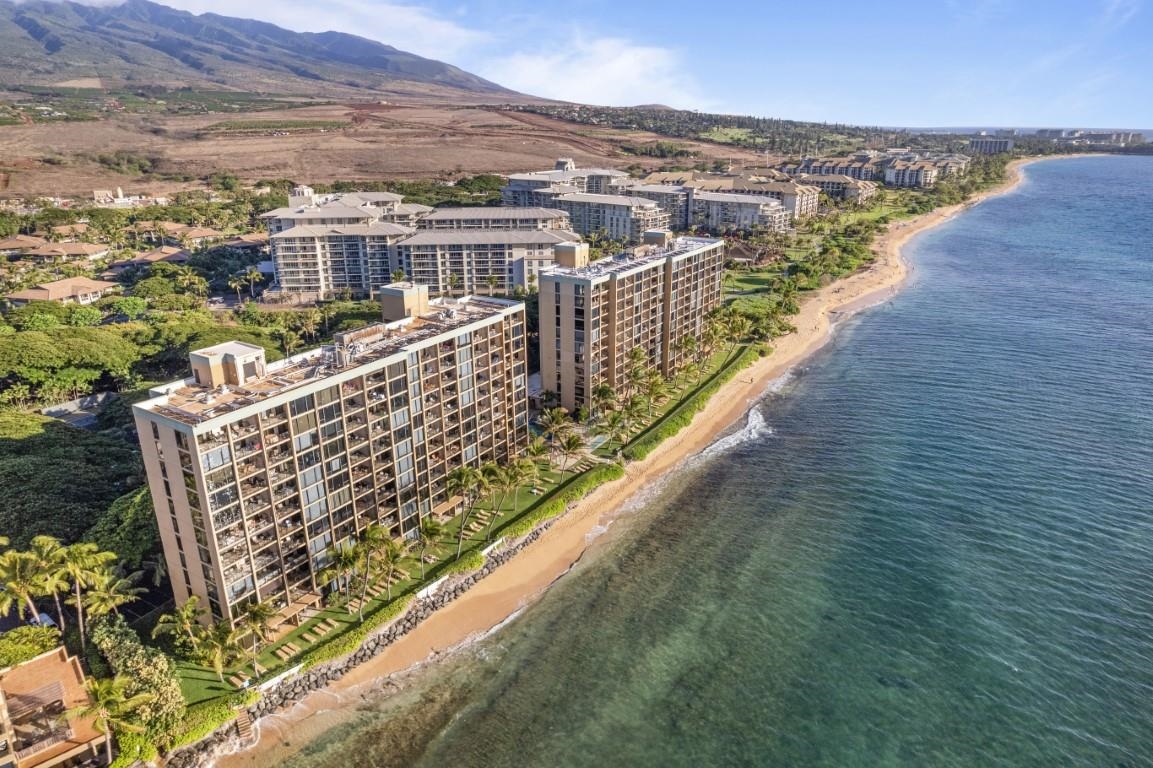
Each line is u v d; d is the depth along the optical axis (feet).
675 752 250.37
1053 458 431.84
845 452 456.04
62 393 523.29
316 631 295.48
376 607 309.22
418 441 346.13
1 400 496.23
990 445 452.76
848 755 247.70
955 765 243.19
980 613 310.04
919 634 300.20
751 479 428.56
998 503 388.57
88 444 400.26
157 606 303.89
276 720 261.65
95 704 224.12
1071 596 317.01
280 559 288.10
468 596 326.03
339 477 307.99
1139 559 337.72
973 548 352.49
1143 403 501.97
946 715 261.85
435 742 255.09
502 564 346.95
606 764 246.47
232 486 263.29
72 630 284.41
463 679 281.95
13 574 256.73
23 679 243.81
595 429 442.91
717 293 628.28
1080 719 257.96
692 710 266.98
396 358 320.70
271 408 273.33
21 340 515.50
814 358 631.97
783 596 326.03
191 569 277.23
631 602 324.60
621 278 472.03
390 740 255.70
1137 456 429.38
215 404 268.41
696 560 353.72
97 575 269.64
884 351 638.53
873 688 274.77
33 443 391.65
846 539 365.20
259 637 285.02
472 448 385.70
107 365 531.91
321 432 293.43
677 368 572.10
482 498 380.37
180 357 556.92
